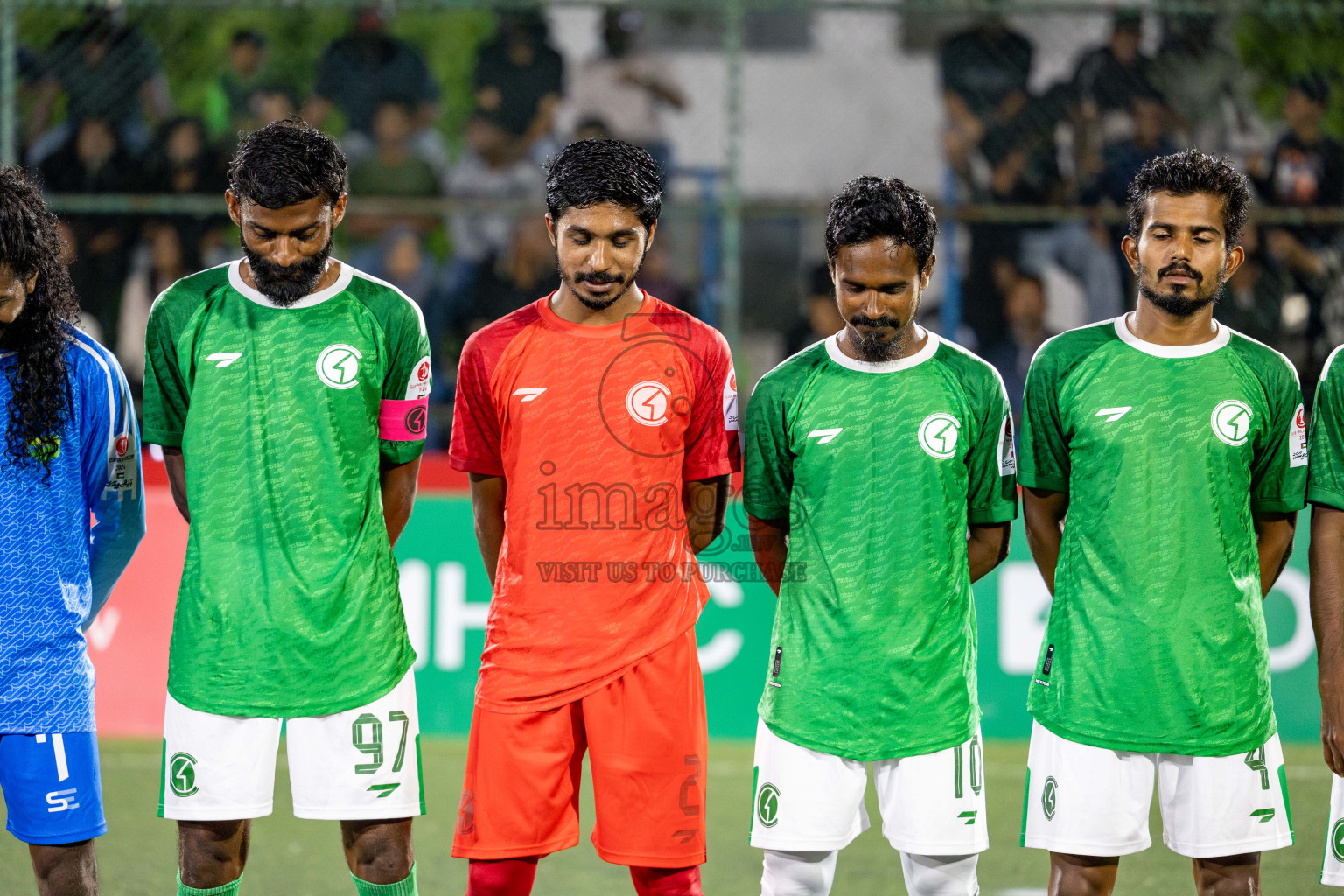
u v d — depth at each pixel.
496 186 26.77
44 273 9.92
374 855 10.63
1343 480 10.56
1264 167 24.27
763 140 31.91
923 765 10.25
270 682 10.33
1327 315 23.38
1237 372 10.55
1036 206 25.17
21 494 9.88
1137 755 10.38
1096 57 24.80
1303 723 18.92
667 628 10.30
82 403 10.21
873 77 32.06
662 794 10.25
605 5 21.09
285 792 17.47
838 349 10.81
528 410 10.36
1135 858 14.73
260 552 10.40
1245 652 10.41
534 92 26.91
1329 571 10.53
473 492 11.02
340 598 10.43
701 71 32.16
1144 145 24.73
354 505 10.59
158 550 19.38
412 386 10.94
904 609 10.37
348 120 26.38
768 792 10.48
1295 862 14.38
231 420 10.48
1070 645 10.55
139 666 19.27
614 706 10.19
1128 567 10.39
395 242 26.00
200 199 22.30
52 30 24.25
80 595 10.20
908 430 10.50
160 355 10.71
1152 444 10.46
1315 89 24.20
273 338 10.55
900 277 9.96
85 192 24.47
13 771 9.80
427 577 19.23
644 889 10.51
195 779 10.31
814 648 10.41
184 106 26.88
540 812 10.23
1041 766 10.63
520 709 10.23
